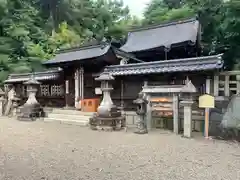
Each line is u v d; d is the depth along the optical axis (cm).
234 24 1241
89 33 3028
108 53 1061
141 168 414
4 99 1384
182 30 1642
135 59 1312
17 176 367
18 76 1559
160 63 912
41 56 2083
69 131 811
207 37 1781
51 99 1405
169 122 836
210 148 570
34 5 2938
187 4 2436
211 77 809
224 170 409
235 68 1302
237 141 645
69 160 461
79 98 1171
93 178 360
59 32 2725
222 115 718
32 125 955
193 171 402
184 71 825
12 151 529
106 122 825
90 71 1184
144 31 1894
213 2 1639
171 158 482
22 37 2064
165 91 773
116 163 443
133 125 923
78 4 3269
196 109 801
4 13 1962
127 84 1055
